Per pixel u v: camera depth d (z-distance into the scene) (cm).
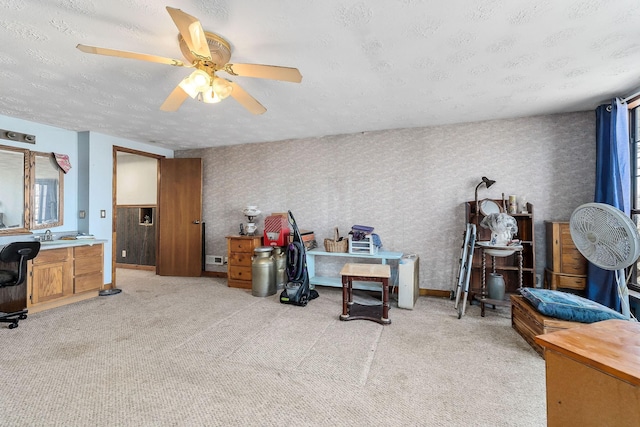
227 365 220
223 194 521
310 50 209
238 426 158
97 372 209
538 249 359
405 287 348
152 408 171
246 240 441
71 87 269
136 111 335
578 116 346
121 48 204
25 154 365
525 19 176
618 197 284
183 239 523
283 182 481
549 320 233
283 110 338
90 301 376
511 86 273
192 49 171
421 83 265
